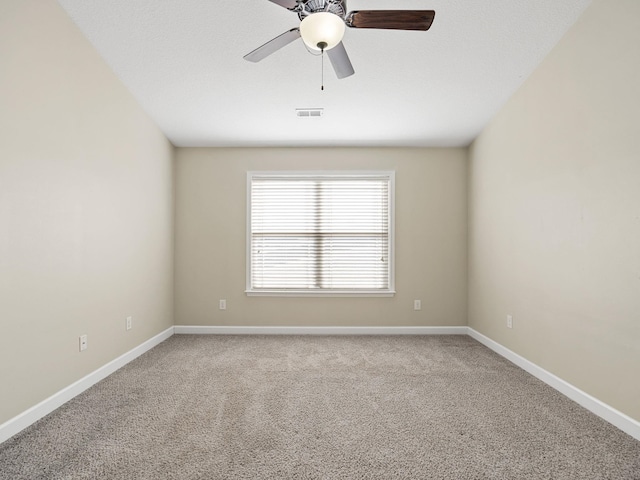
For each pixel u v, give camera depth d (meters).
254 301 4.45
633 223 2.05
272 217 4.49
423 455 1.86
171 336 4.29
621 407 2.14
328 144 4.40
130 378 2.94
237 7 2.47
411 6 2.45
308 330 4.43
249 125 3.96
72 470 1.71
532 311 3.06
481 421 2.22
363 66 3.04
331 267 4.47
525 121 3.16
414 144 4.39
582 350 2.46
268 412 2.33
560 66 2.68
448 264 4.46
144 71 3.10
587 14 2.39
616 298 2.17
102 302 2.94
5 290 2.01
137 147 3.51
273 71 3.12
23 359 2.14
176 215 4.45
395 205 4.46
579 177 2.49
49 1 2.33
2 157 1.99
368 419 2.24
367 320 4.45
